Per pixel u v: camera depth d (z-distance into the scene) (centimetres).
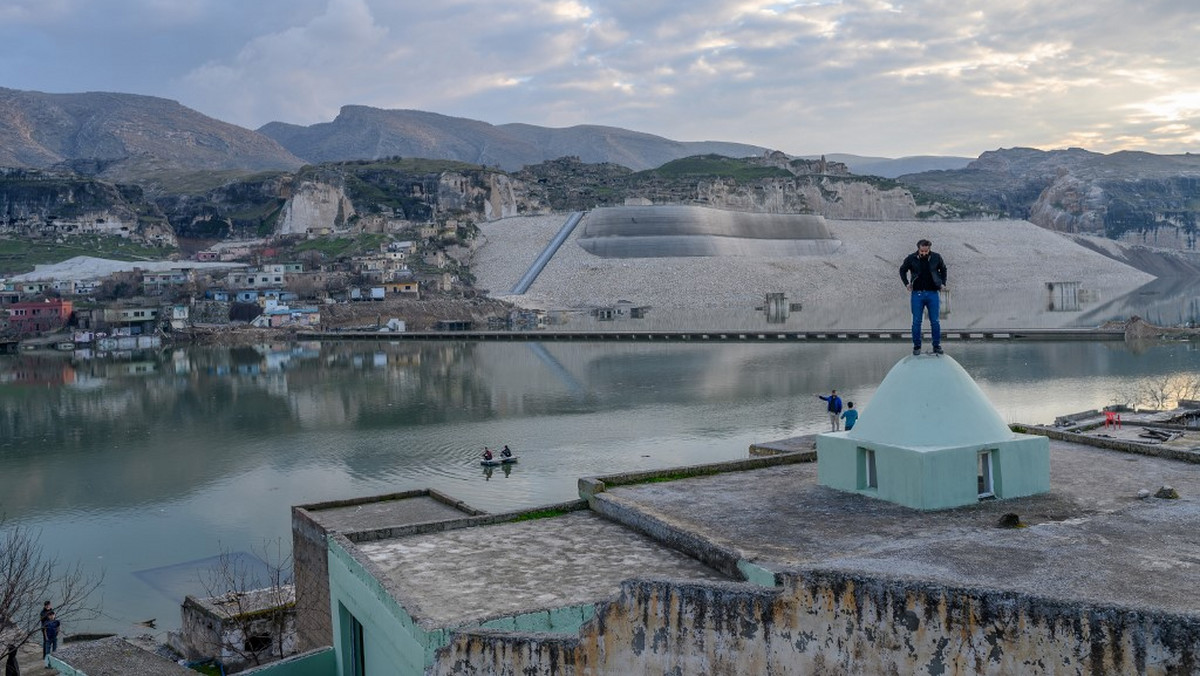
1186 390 8131
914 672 888
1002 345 12150
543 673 1172
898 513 1802
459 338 15862
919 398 1906
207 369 12131
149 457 6844
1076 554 1246
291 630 2947
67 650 2481
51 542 4838
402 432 7494
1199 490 1833
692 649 1037
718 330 15688
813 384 9344
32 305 16812
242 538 4850
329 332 17062
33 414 8825
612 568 1669
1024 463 1886
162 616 3769
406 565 1727
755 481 2173
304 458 6662
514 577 1638
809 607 952
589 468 6041
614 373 10719
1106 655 782
